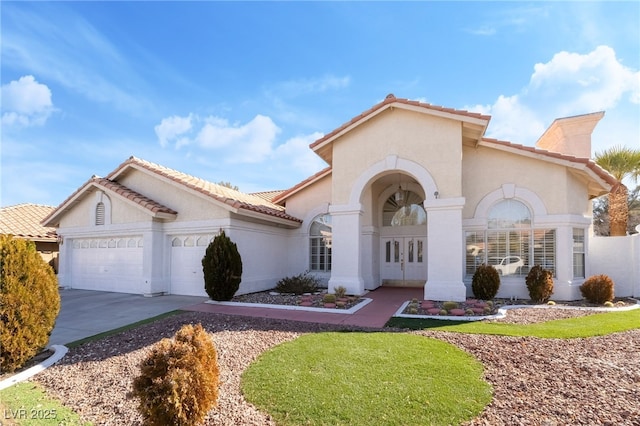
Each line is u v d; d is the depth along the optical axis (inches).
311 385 219.9
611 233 789.2
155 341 326.6
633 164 768.9
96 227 692.1
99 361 277.9
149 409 157.2
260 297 577.3
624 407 189.8
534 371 240.5
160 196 663.1
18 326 253.9
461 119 524.1
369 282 678.5
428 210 540.7
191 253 628.7
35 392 223.5
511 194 576.7
